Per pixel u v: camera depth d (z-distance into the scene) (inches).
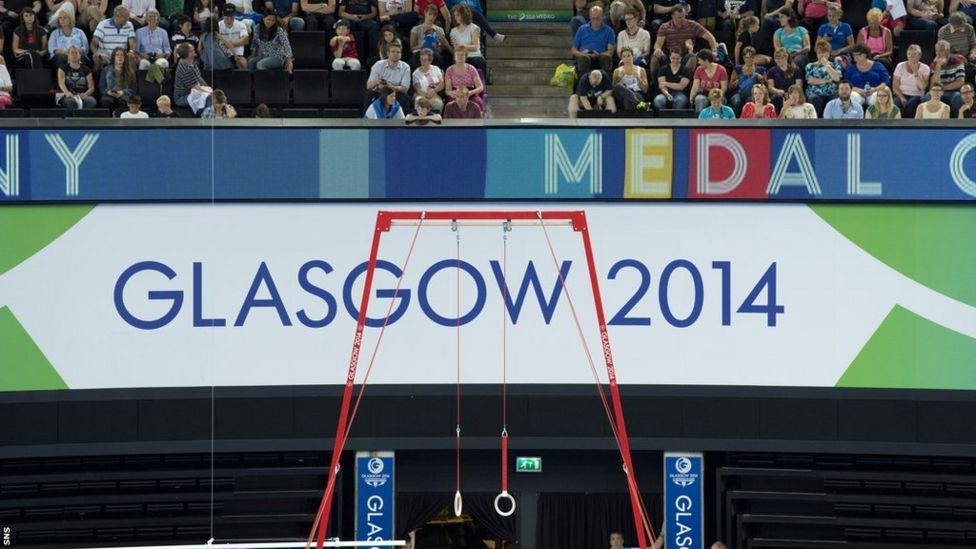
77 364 1593.3
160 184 1595.7
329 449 1611.7
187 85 1717.5
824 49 1707.7
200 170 1599.4
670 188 1603.1
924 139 1588.3
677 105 1684.3
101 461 1658.5
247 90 1745.8
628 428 1608.0
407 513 1702.8
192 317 1603.1
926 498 1621.6
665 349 1608.0
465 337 1612.9
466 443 1608.0
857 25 1866.4
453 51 1768.0
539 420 1608.0
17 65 1785.2
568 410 1609.3
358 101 1747.0
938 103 1649.9
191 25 1817.2
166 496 1656.0
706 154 1601.9
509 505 1688.0
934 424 1598.2
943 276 1593.3
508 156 1605.6
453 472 1672.0
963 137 1587.1
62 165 1588.3
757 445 1603.1
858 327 1601.9
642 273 1609.3
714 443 1605.6
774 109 1657.2
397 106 1647.4
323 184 1603.1
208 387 1600.6
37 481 1635.1
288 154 1600.6
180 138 1595.7
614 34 1788.9
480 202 1611.7
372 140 1603.1
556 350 1611.7
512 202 1611.7
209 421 1601.9
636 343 1608.0
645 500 1696.6
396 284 1612.9
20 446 1585.9
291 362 1606.8
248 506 1672.0
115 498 1647.4
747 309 1606.8
